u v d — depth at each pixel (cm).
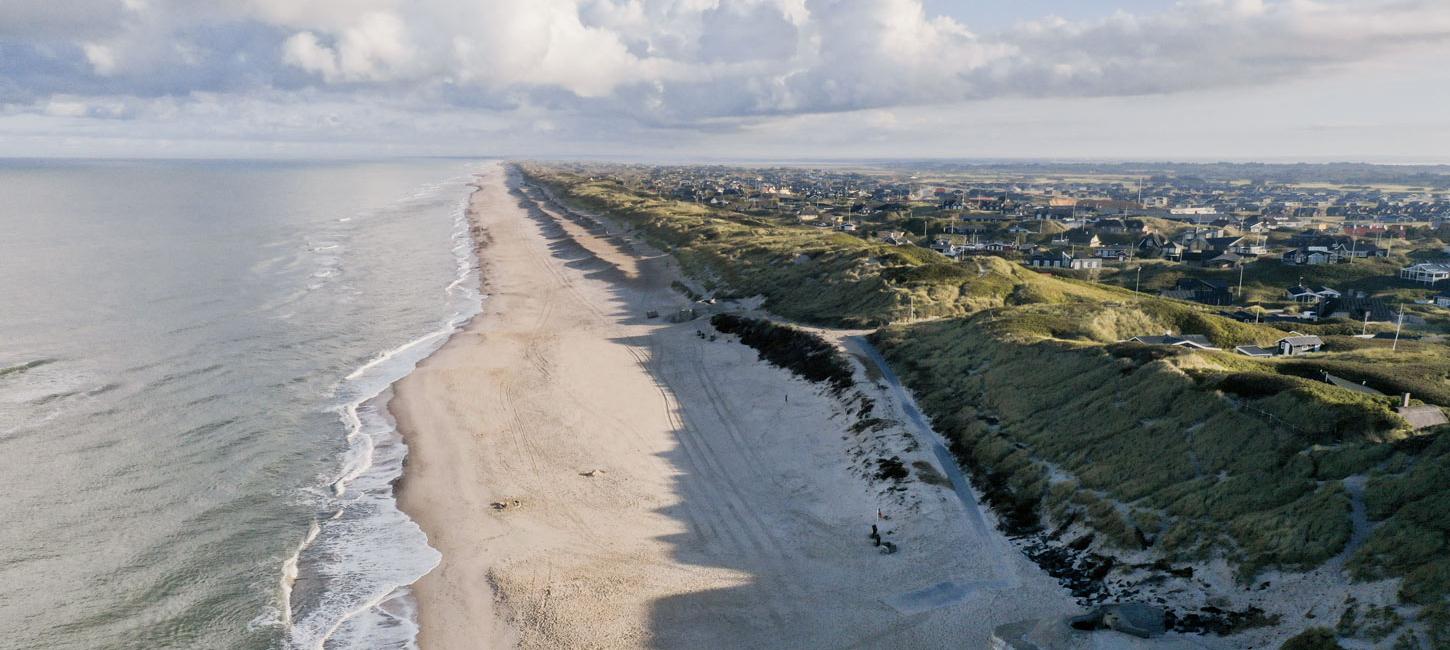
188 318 7825
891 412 4934
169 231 15300
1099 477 3656
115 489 4141
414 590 3328
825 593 3222
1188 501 3272
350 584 3369
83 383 5734
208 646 2923
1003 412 4566
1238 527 3023
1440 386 4412
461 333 7706
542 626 3059
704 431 5172
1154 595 2869
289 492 4219
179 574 3391
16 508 3881
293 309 8506
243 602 3206
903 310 7194
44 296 8656
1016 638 2708
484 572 3462
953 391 5069
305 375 6184
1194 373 4200
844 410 5172
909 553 3484
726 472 4538
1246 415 3647
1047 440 4125
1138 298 8112
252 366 6334
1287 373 4788
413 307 8900
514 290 10075
